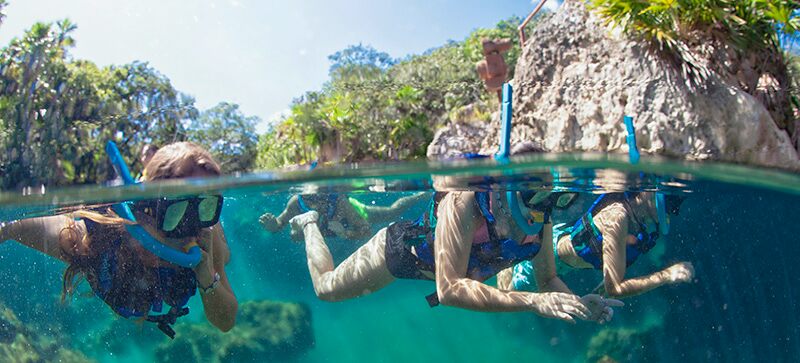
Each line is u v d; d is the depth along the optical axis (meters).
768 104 2.78
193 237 1.23
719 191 1.84
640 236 1.57
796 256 2.32
